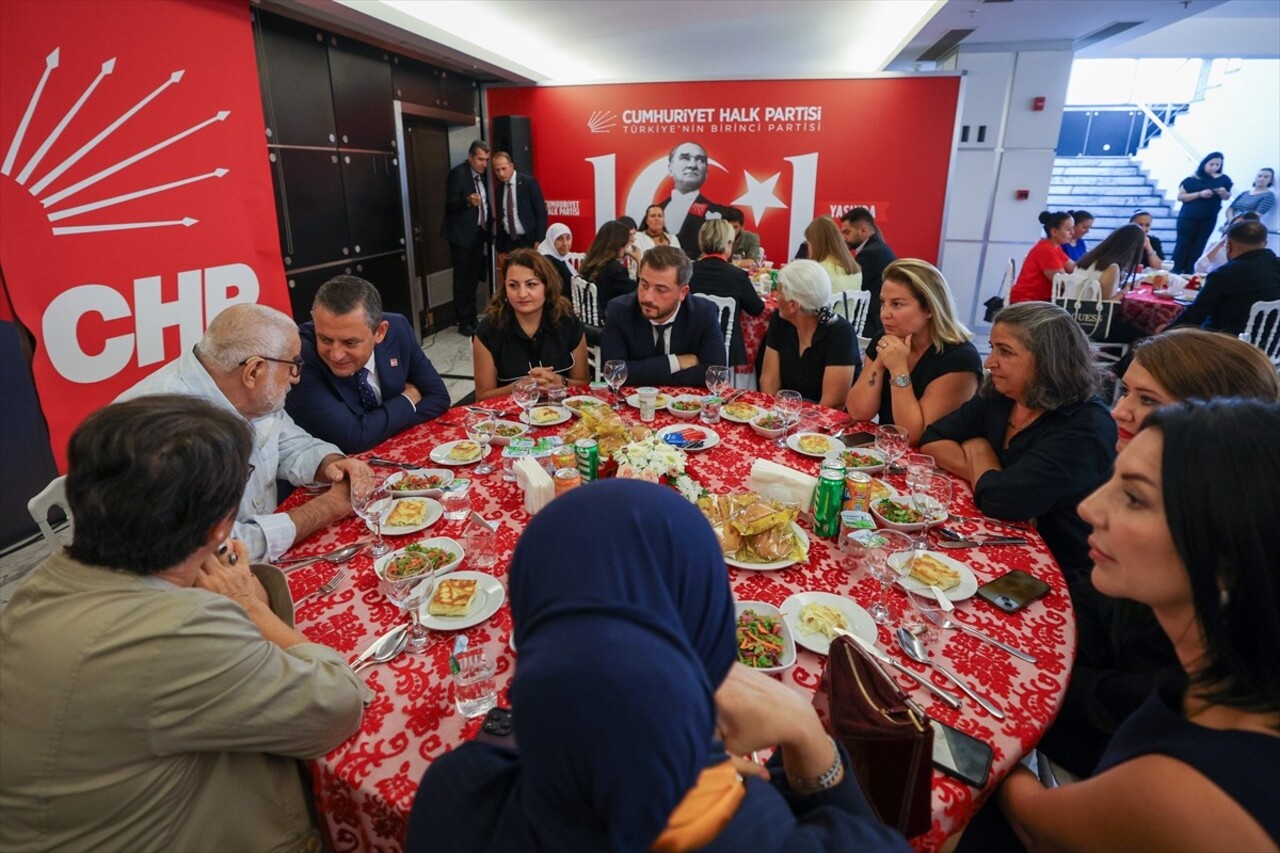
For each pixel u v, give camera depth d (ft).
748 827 1.39
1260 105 26.53
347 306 5.99
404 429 6.94
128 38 8.73
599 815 1.12
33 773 2.50
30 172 7.89
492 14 16.05
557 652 1.16
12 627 2.62
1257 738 2.00
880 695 2.56
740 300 11.91
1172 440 2.23
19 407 8.25
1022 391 5.09
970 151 20.92
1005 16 16.21
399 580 3.90
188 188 9.76
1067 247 20.88
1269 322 13.14
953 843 2.94
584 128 21.71
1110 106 33.40
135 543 2.60
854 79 19.75
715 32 18.02
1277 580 1.99
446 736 2.93
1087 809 2.38
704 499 4.74
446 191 20.01
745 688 1.94
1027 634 3.64
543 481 4.88
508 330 8.45
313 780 2.90
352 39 15.39
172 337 9.78
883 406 7.54
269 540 4.29
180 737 2.56
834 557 4.41
